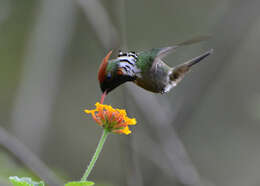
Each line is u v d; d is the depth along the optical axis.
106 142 14.90
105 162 14.76
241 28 10.23
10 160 7.04
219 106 15.05
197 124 14.84
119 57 4.53
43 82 11.87
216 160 14.91
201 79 10.34
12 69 13.47
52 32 11.98
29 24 13.12
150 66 4.75
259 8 10.31
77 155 14.54
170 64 12.60
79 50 13.59
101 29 7.57
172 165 8.63
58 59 12.07
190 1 14.04
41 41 11.95
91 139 14.84
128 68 4.53
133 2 13.86
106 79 4.23
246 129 15.21
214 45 10.37
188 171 8.59
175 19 13.90
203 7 13.95
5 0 12.95
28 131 11.33
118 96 8.03
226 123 15.01
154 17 13.92
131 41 13.62
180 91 10.74
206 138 14.98
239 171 14.95
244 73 14.74
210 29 10.79
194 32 13.76
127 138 7.65
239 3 10.33
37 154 11.25
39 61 11.91
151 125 8.66
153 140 9.00
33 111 11.61
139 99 8.55
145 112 8.59
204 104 14.99
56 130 14.45
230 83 14.93
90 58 13.86
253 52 14.17
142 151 8.95
